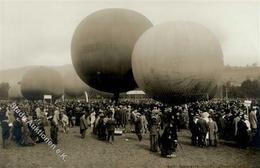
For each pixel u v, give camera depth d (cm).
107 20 2191
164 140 1184
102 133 1602
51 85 3922
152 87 1828
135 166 1055
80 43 2231
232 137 1554
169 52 1695
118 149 1352
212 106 2606
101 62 2184
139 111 2127
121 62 2181
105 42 2155
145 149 1351
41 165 1087
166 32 1739
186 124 1931
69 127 2200
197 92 1786
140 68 1819
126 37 2164
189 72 1691
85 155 1240
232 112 1634
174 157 1181
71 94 4738
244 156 1191
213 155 1209
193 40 1700
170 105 1945
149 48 1755
